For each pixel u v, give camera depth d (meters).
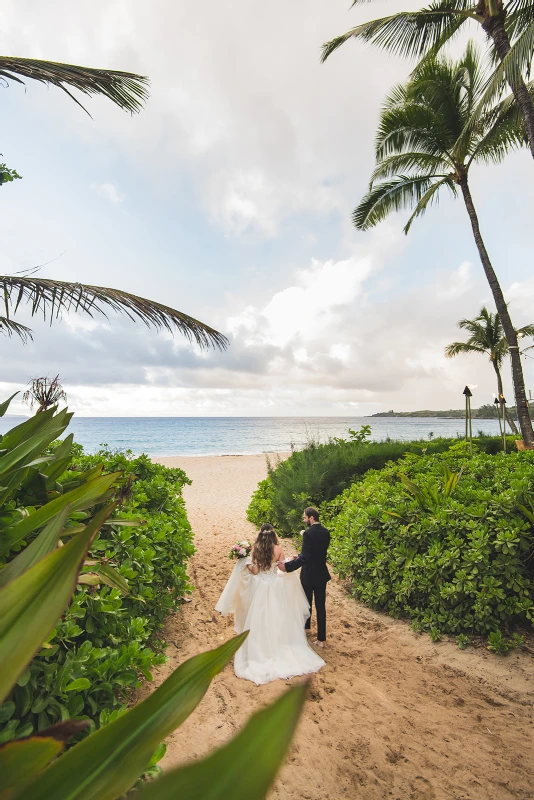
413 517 5.55
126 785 0.49
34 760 0.42
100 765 0.49
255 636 4.24
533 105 10.42
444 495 5.94
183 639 4.57
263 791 0.23
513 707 3.47
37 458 2.28
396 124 13.95
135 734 0.52
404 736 3.16
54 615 0.48
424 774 2.83
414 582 5.06
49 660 2.46
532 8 9.62
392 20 11.02
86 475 2.75
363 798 2.66
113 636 3.03
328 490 9.24
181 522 5.91
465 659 4.18
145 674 2.99
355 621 5.20
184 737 3.11
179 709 0.55
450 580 4.89
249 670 4.02
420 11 10.73
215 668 0.59
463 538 5.09
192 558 7.61
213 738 3.11
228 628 4.86
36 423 2.34
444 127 13.82
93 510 3.67
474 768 2.86
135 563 3.79
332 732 3.21
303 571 4.73
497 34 9.80
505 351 26.27
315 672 4.05
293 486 9.52
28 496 2.43
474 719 3.34
